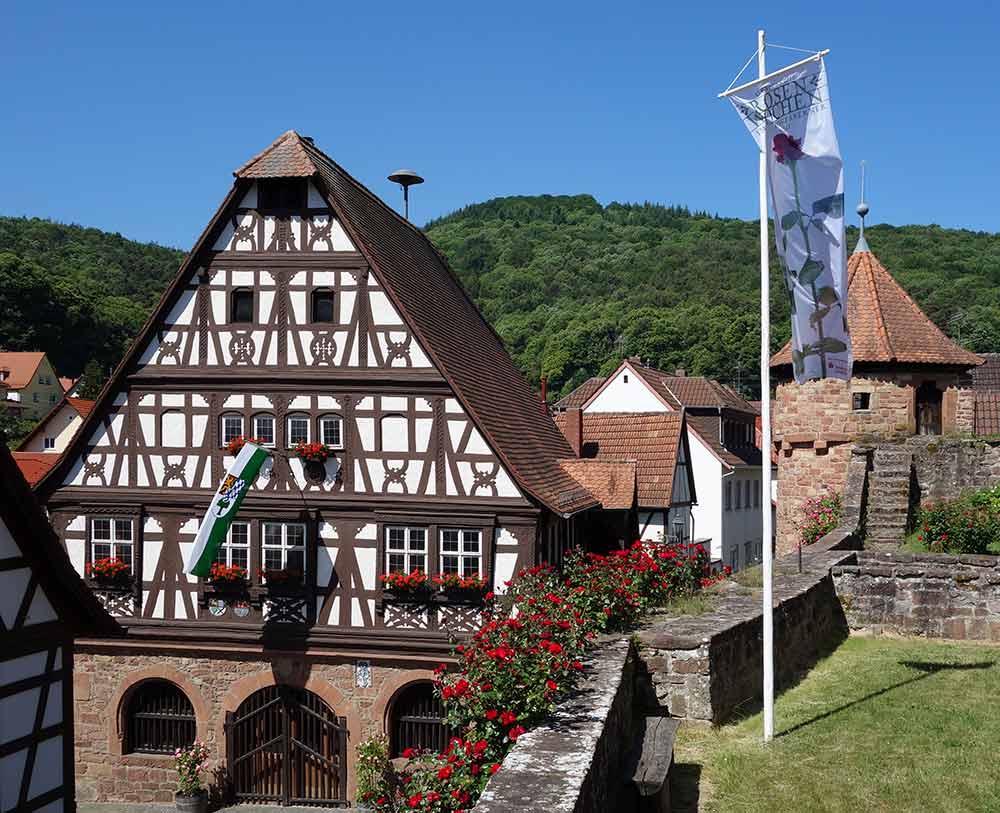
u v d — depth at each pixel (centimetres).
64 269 10412
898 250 10088
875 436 2489
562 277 12838
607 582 1226
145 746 2091
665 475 3069
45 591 1042
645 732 962
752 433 5159
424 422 1995
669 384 4691
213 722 2041
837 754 1012
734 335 8269
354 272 2034
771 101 1059
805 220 1055
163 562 2073
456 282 2914
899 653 1495
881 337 2483
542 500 1923
